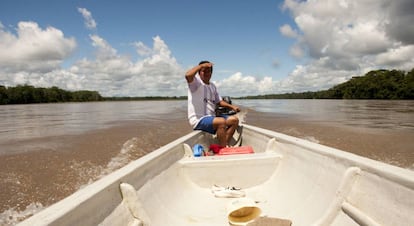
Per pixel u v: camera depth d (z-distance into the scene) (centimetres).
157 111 3509
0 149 915
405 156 750
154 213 211
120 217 165
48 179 573
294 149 287
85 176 591
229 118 439
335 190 205
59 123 1920
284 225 204
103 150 861
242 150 366
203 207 260
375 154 778
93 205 143
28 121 2150
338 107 3950
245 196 281
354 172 186
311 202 227
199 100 451
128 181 191
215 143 518
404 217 141
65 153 825
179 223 228
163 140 1043
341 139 1023
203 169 305
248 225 207
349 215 177
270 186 297
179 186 284
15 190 509
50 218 111
